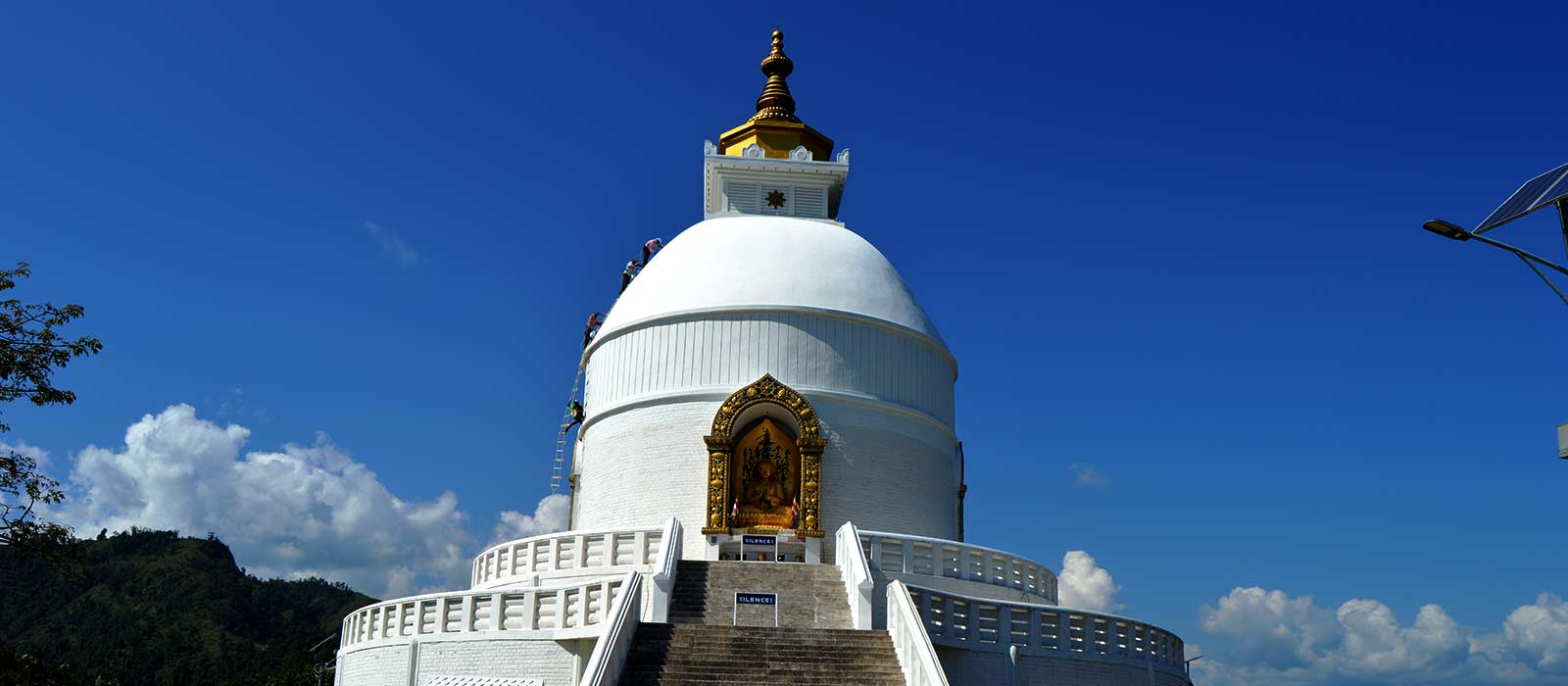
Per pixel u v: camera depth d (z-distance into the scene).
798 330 43.22
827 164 51.19
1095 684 34.31
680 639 27.48
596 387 45.75
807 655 27.23
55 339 22.97
